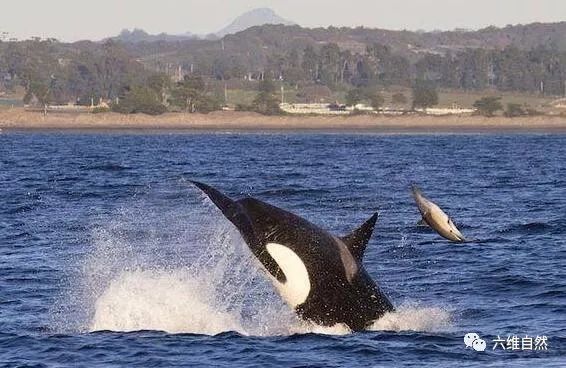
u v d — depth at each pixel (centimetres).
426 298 8156
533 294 8188
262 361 6019
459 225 13250
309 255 6091
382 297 6556
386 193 18762
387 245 11144
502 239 11712
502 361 6009
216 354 6212
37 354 6378
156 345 6481
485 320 7244
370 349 6156
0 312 7769
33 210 15525
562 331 6838
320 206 16212
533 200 17250
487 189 19912
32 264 10038
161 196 18462
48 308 7894
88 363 6134
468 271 9356
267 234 6069
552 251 10625
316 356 6062
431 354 6141
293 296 6150
